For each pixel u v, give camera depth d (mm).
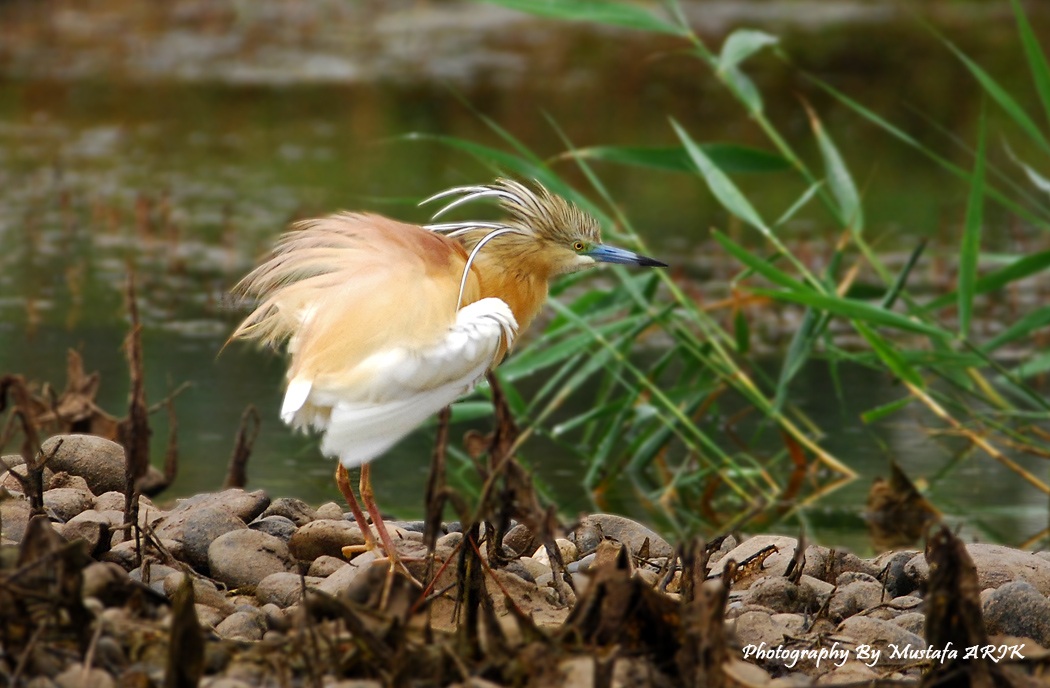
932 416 15602
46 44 36312
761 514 12695
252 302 9758
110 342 16266
